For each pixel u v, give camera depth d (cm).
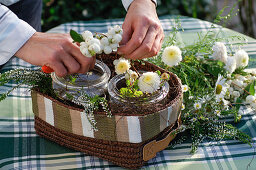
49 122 89
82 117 84
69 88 87
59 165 88
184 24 135
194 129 95
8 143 92
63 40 83
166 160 89
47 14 236
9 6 117
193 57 109
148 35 87
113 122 83
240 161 89
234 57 107
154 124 84
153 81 84
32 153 90
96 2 236
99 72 90
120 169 87
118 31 79
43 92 89
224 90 98
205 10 235
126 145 85
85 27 133
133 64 96
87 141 88
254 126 98
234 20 236
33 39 85
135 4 93
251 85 101
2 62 87
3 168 86
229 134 93
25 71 90
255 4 242
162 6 230
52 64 82
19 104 102
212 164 88
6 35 84
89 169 87
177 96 87
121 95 85
